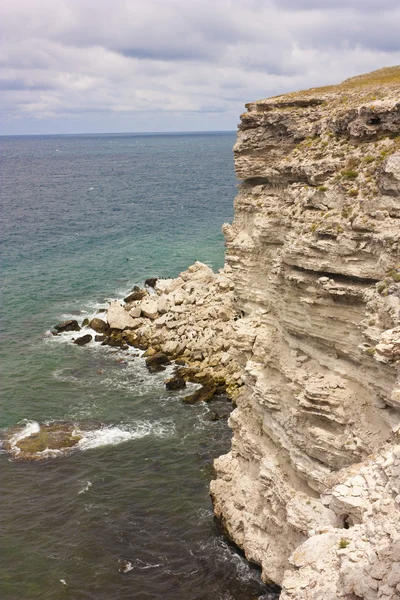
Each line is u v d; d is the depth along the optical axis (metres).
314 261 30.44
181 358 65.56
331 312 30.33
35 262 106.56
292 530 33.06
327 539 20.33
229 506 39.09
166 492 44.88
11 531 41.03
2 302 85.88
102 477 46.81
